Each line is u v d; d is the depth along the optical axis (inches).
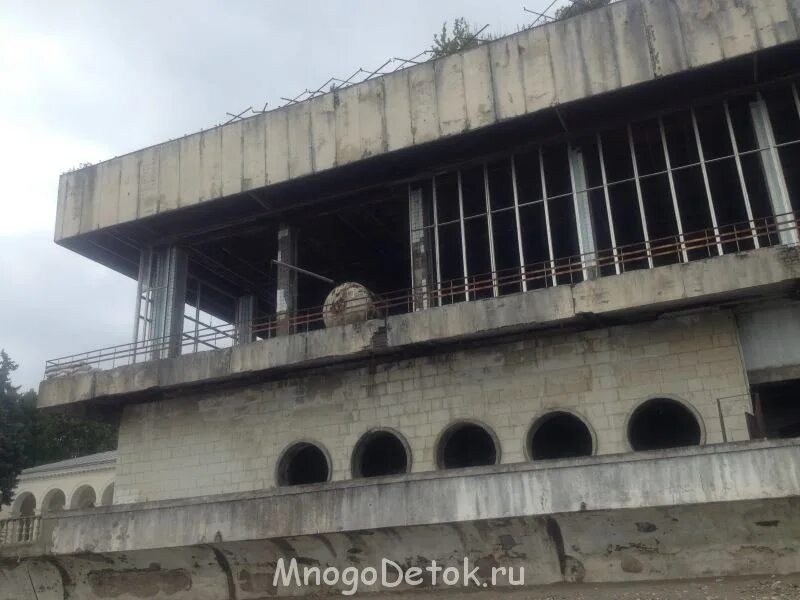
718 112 772.6
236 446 869.2
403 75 839.7
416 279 839.7
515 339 767.7
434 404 784.3
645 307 684.1
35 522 788.0
